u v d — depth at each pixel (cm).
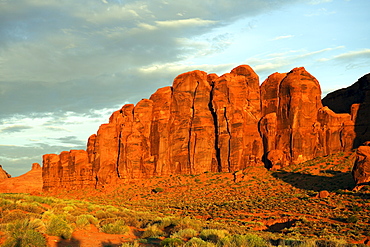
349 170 7644
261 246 2416
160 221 4244
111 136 10594
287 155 8806
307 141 8838
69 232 2550
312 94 9206
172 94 10431
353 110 8931
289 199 6656
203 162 9556
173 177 9525
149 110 10438
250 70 10025
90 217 3453
